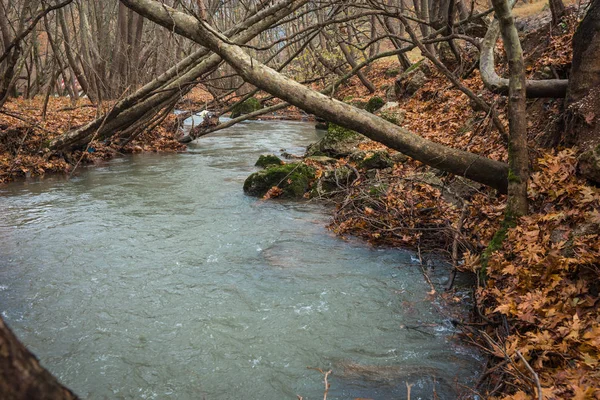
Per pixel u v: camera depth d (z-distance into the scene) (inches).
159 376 164.2
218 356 175.2
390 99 730.8
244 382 160.9
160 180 456.1
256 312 205.9
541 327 149.1
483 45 271.7
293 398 152.9
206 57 518.6
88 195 401.1
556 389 121.7
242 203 375.9
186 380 162.2
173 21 325.1
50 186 434.0
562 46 341.4
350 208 331.0
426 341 183.9
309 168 409.7
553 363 140.4
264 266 253.8
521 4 1056.8
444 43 636.1
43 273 244.2
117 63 1013.2
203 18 319.9
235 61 300.0
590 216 180.7
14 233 304.2
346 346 181.0
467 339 184.4
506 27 209.3
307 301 215.8
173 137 674.8
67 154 528.1
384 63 1224.2
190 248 279.6
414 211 297.0
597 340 132.5
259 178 397.4
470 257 234.7
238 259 263.3
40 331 190.5
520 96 211.3
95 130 522.6
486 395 142.4
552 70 321.1
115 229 313.0
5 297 218.1
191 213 348.8
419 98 644.1
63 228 314.7
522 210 208.2
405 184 339.0
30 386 38.6
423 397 150.8
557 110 266.5
